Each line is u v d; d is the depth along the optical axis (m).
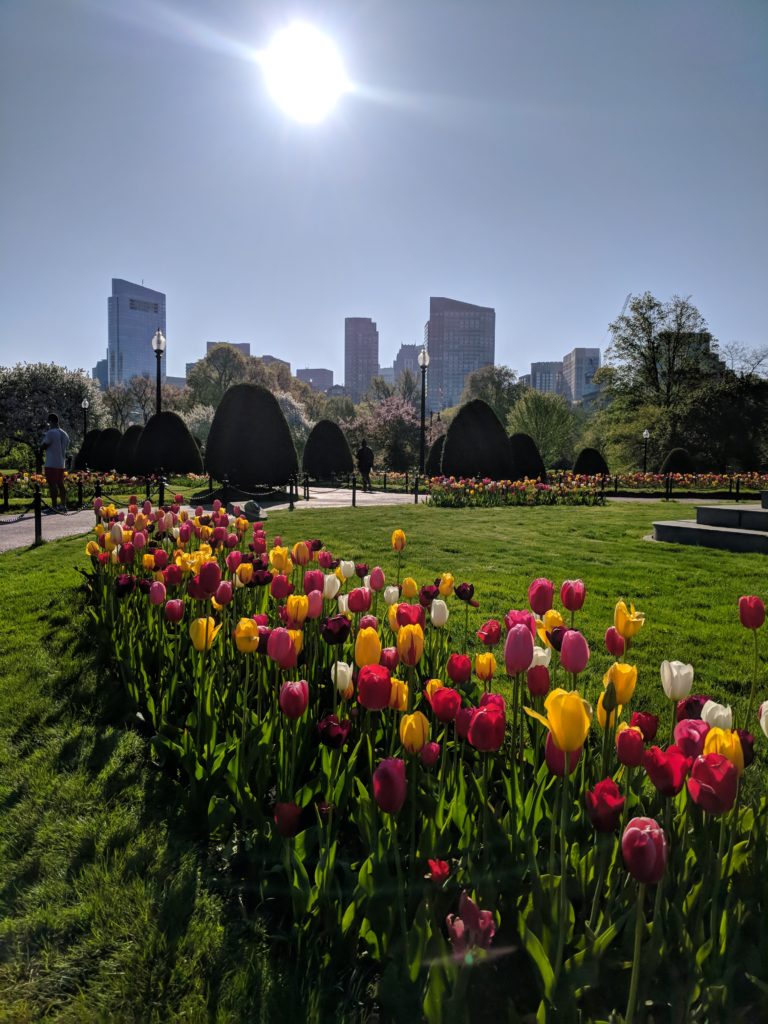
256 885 2.22
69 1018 1.74
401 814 2.17
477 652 4.58
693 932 1.61
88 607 5.41
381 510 16.11
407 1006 1.63
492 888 1.76
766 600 6.60
